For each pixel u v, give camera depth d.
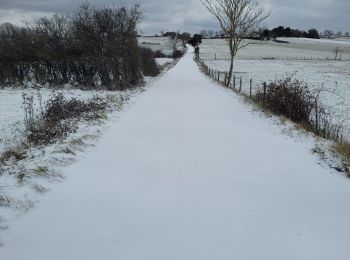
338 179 7.70
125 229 5.68
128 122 12.92
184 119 13.45
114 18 25.28
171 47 112.31
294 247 5.23
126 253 5.05
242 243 5.32
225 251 5.12
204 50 113.69
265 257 4.99
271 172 8.06
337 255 5.05
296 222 5.94
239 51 106.12
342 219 6.05
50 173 7.59
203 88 24.11
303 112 13.46
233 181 7.55
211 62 70.44
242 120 13.33
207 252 5.09
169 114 14.45
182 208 6.37
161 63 61.50
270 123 12.66
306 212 6.27
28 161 8.24
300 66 59.41
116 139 10.57
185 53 104.88
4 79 26.72
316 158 8.97
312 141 10.36
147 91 22.61
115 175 7.81
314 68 54.78
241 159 8.89
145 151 9.45
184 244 5.28
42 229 5.63
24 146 9.88
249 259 4.94
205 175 7.86
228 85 25.59
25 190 6.80
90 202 6.55
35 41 26.28
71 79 26.14
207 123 12.77
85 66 25.27
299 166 8.43
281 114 13.73
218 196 6.84
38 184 7.07
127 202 6.57
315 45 139.38
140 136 10.95
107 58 24.89
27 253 5.03
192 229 5.69
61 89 24.50
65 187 7.16
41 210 6.22
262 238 5.46
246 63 67.44
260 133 11.38
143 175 7.83
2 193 6.60
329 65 62.34
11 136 12.52
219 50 113.56
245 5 26.38
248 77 38.84
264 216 6.11
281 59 80.75
